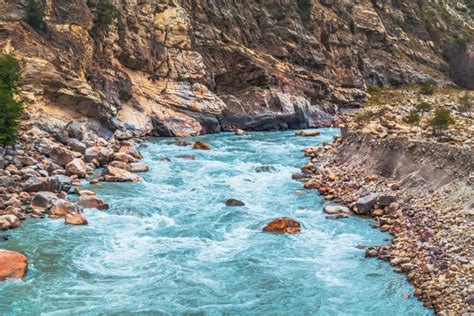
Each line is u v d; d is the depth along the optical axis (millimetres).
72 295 11547
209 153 30234
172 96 40875
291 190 21422
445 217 15125
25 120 27078
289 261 13641
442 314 10195
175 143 33781
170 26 43938
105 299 11391
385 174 20453
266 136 39531
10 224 15711
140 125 36281
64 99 30594
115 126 33312
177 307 11094
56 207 17250
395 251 13875
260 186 22219
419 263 12742
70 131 28562
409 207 16938
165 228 16391
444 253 12852
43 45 32125
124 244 14836
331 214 17781
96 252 14133
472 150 16922
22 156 21938
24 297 11391
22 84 28406
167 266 13297
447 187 16891
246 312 10922
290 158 28797
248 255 14086
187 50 44500
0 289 11734
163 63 42219
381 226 16375
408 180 18797
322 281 12398
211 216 17672
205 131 40875
